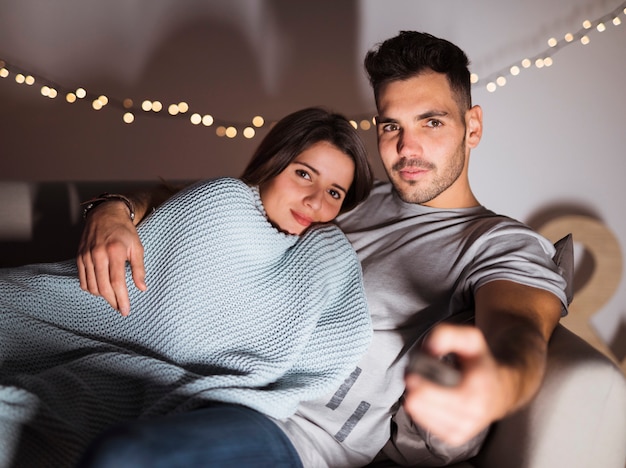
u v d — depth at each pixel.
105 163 2.33
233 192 1.35
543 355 1.07
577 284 2.24
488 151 2.27
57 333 1.35
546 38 2.22
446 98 1.49
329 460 1.28
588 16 2.21
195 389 1.16
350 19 2.24
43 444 1.11
